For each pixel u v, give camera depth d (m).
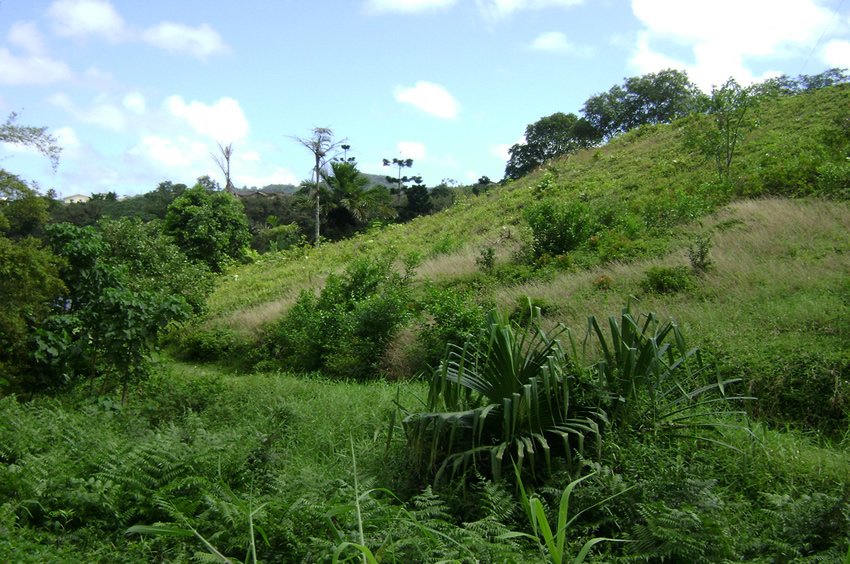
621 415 5.30
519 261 16.09
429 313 11.98
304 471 5.09
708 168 20.41
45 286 9.39
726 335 8.44
